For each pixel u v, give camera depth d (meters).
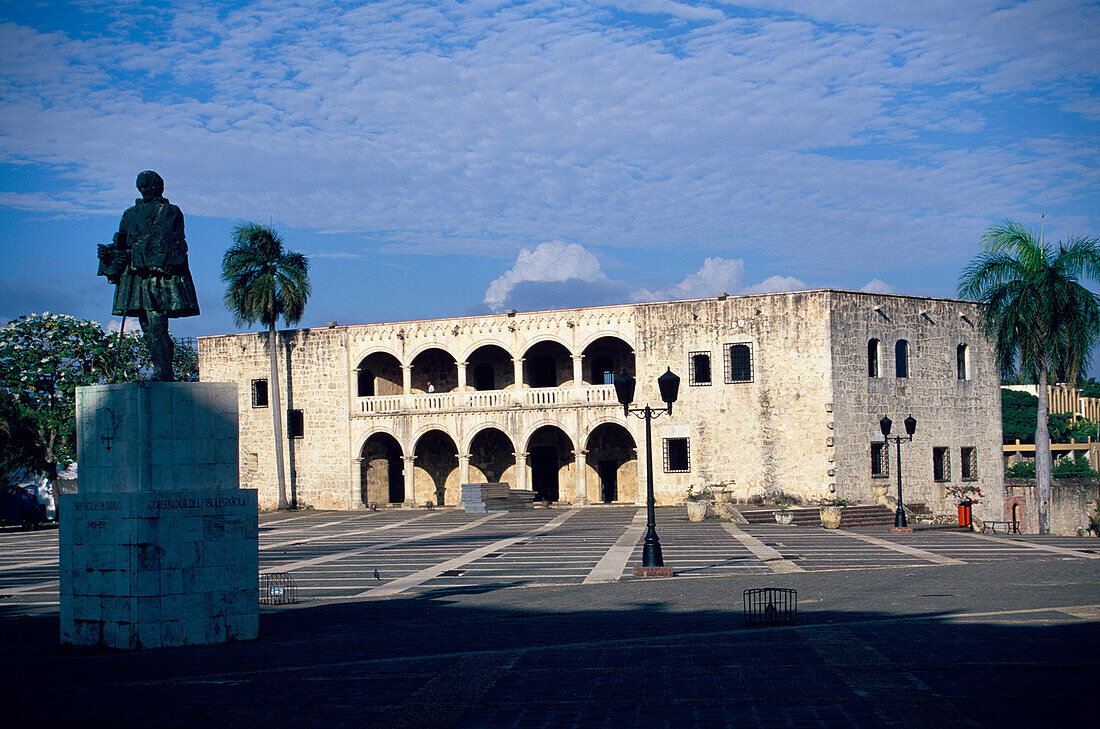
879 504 59.47
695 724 13.07
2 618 25.75
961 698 14.02
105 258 21.70
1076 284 50.62
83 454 21.25
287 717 13.81
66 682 16.33
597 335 64.75
